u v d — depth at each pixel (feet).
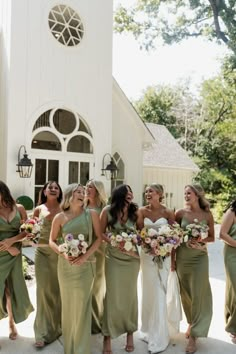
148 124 70.33
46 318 13.62
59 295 13.74
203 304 13.56
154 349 12.88
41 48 32.27
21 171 30.89
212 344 13.80
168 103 118.21
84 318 12.14
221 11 59.98
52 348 13.23
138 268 13.29
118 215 13.15
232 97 90.63
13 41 30.73
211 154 91.76
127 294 12.97
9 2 30.76
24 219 14.32
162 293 13.42
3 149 31.55
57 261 13.55
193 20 63.72
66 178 33.96
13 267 13.58
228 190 79.71
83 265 12.16
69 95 33.96
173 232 13.01
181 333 14.67
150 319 13.51
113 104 39.42
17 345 13.48
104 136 36.19
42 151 32.55
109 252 13.17
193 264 13.70
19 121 31.12
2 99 32.22
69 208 12.64
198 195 14.24
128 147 40.50
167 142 65.77
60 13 33.50
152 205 14.24
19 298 13.62
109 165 35.81
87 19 35.06
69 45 34.04
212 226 14.25
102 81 36.04
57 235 12.68
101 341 13.79
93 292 14.17
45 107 32.53
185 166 57.93
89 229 12.42
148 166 52.95
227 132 87.40
